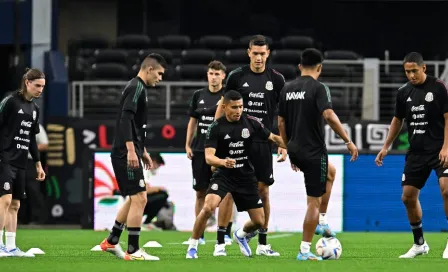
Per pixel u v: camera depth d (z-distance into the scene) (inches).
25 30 3088.1
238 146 1486.2
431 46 3703.3
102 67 3193.9
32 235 2267.5
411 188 1555.1
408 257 1565.0
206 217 1481.3
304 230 1456.7
